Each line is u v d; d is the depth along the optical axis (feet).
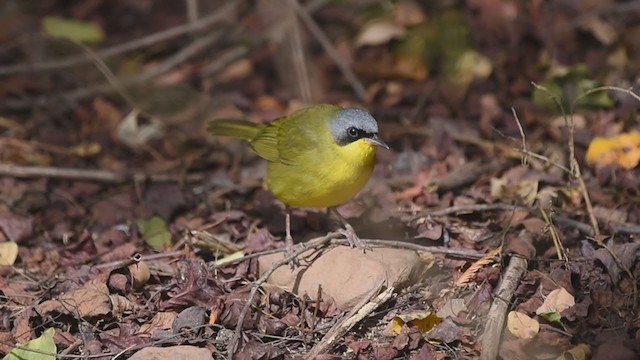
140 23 61.31
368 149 35.22
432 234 36.37
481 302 32.48
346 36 57.77
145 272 34.86
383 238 37.70
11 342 32.24
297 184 35.96
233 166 46.03
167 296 34.12
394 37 55.57
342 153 35.22
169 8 62.80
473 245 36.22
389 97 51.29
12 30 58.80
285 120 37.22
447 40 53.93
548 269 34.45
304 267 34.06
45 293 34.58
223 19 57.62
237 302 32.89
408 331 31.09
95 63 52.24
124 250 37.65
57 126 51.19
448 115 48.57
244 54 56.08
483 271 33.68
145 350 30.66
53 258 37.96
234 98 52.11
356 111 35.32
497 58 53.16
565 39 53.98
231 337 32.17
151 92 52.75
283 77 54.13
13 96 53.47
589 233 36.01
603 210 38.01
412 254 34.45
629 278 33.30
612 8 55.42
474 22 56.24
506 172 41.78
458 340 31.24
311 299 33.19
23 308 34.12
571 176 37.99
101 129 50.44
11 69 53.16
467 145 45.24
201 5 60.59
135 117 49.08
